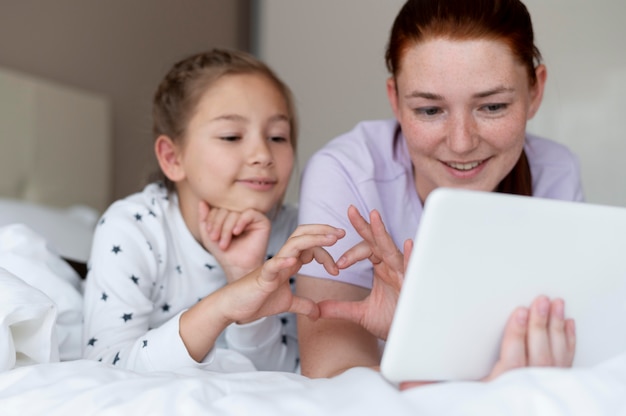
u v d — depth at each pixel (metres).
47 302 0.89
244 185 1.31
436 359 0.65
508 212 0.61
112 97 2.69
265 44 3.08
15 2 2.38
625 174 2.35
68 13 2.54
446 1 1.01
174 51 2.90
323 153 1.21
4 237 1.30
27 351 0.89
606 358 0.72
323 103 2.91
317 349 1.01
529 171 1.20
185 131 1.35
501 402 0.56
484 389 0.59
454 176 1.05
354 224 0.92
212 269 1.31
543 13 2.42
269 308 0.93
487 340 0.67
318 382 0.73
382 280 0.94
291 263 0.86
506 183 1.19
